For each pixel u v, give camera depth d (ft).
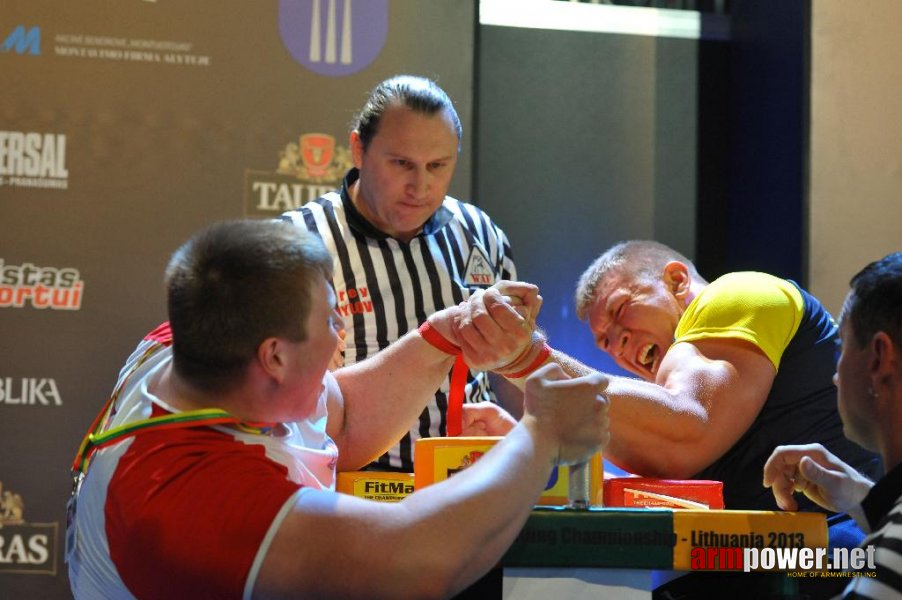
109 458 4.77
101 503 4.70
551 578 4.85
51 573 9.97
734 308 7.66
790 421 7.66
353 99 10.50
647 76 13.04
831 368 7.77
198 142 10.28
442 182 7.91
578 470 4.97
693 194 13.06
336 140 10.46
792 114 11.75
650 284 8.64
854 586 4.69
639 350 8.64
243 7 10.36
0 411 9.98
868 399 5.29
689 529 4.75
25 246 10.05
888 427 5.25
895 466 5.19
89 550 4.83
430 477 5.22
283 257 4.81
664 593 5.70
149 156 10.21
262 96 10.37
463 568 4.42
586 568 4.81
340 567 4.32
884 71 11.55
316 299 4.89
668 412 7.06
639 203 12.97
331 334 4.99
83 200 10.13
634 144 13.01
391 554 4.33
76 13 10.14
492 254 8.74
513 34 12.84
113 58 10.19
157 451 4.66
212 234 4.92
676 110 13.07
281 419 5.04
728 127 13.11
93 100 10.16
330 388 6.39
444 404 8.06
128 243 10.16
